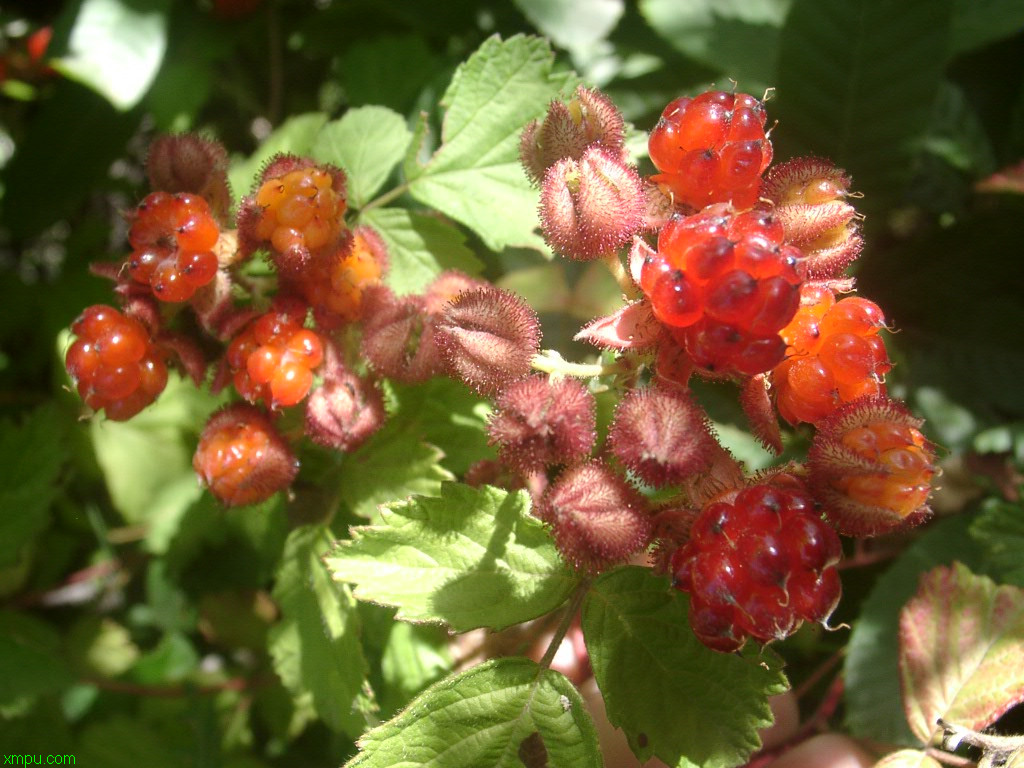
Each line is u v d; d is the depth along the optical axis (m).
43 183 0.16
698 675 0.08
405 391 0.10
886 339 0.13
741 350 0.07
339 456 0.10
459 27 0.14
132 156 0.19
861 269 0.13
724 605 0.07
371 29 0.15
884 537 0.13
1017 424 0.12
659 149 0.08
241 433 0.09
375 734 0.08
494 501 0.08
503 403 0.08
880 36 0.12
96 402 0.09
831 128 0.13
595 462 0.08
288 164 0.09
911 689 0.09
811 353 0.08
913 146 0.12
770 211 0.08
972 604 0.09
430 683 0.11
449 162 0.11
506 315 0.08
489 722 0.08
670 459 0.07
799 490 0.07
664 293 0.07
